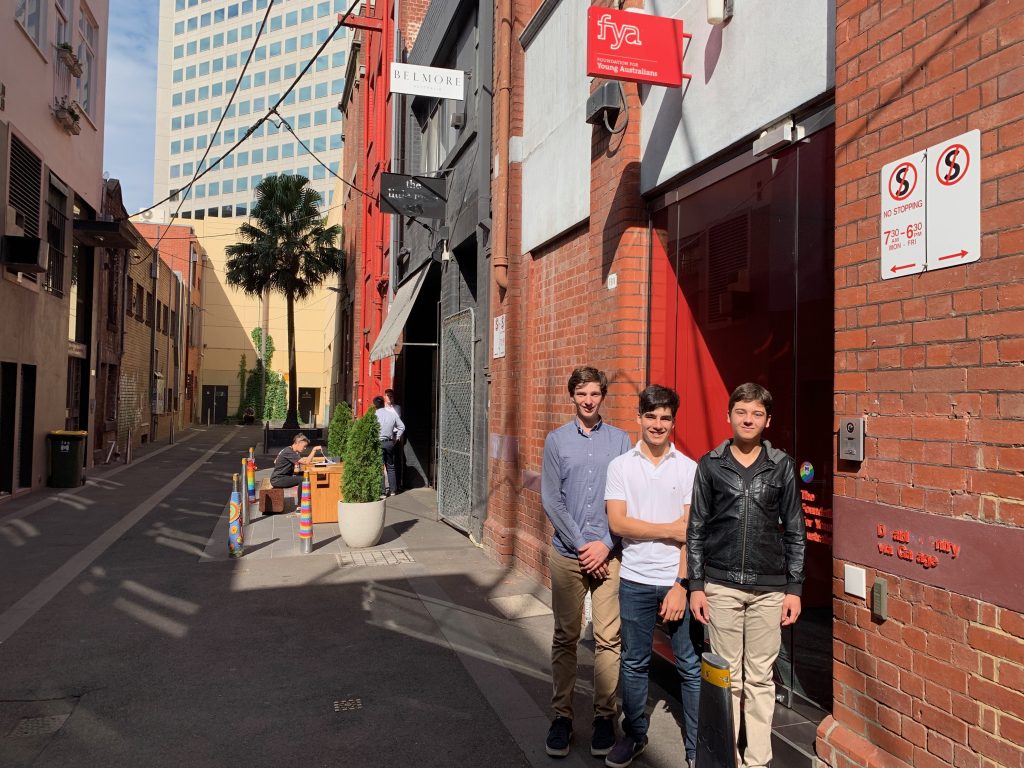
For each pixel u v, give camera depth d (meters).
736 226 4.46
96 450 19.02
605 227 5.67
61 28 14.87
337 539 9.18
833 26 3.48
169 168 85.69
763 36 4.01
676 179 4.96
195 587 6.89
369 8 18.94
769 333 4.22
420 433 14.72
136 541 9.06
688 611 3.51
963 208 2.62
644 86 5.35
